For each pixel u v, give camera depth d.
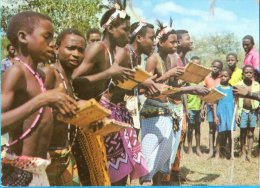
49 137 2.46
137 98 4.00
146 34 3.99
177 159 4.59
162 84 3.83
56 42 2.91
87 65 3.13
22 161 2.32
